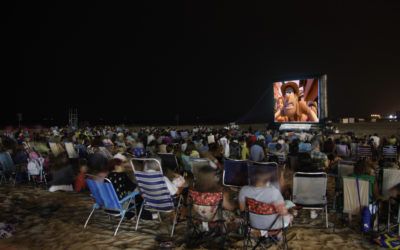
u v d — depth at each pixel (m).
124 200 5.77
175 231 5.88
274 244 5.21
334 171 8.11
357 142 15.15
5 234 5.70
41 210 7.18
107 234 5.77
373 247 5.27
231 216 5.71
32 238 5.66
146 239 5.54
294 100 26.95
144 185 5.68
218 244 5.25
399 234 5.55
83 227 6.12
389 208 5.77
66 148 11.70
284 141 13.81
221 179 8.12
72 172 8.72
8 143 11.59
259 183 4.76
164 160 8.83
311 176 5.93
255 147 9.37
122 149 11.04
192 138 14.57
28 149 11.21
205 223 5.47
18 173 9.99
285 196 6.93
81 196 8.25
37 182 9.84
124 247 5.24
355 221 6.43
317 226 6.20
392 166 7.68
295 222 6.40
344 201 5.94
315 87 25.52
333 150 13.42
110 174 6.02
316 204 6.01
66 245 5.34
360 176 5.98
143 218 6.34
